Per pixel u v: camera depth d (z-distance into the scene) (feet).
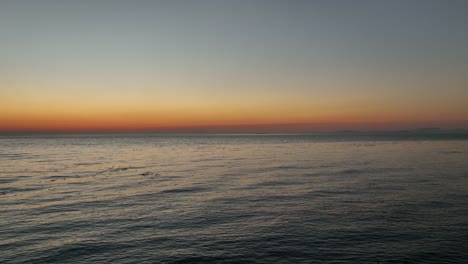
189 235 48.70
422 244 43.91
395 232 48.93
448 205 65.31
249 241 45.91
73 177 114.32
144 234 49.32
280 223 54.34
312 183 95.96
